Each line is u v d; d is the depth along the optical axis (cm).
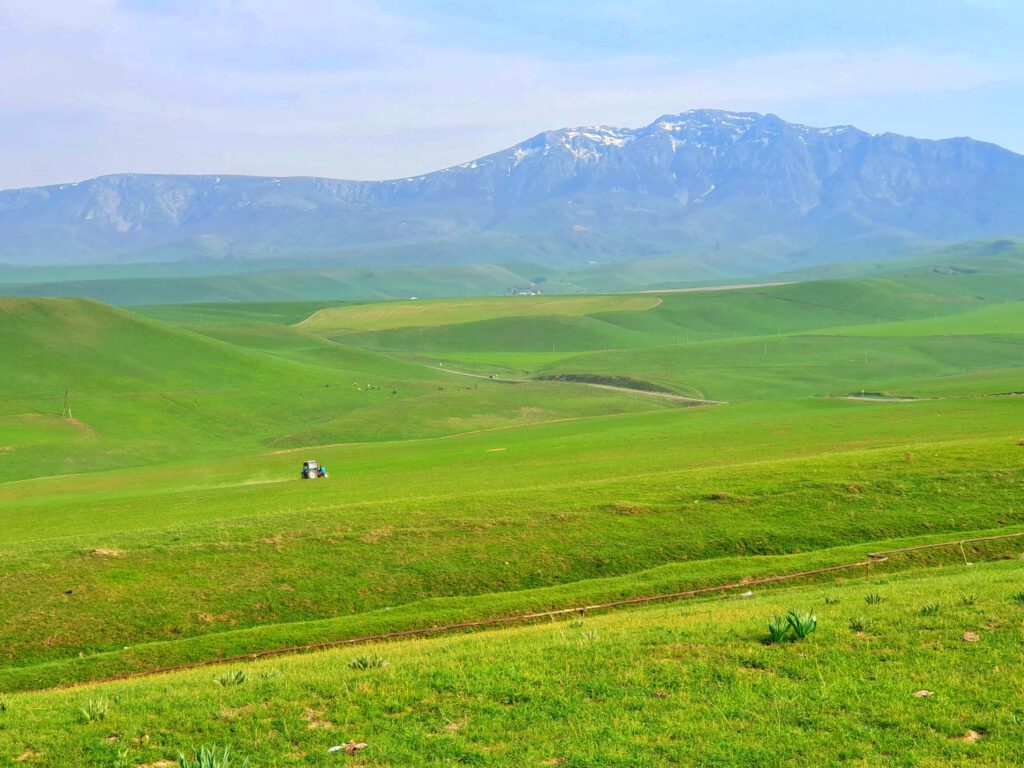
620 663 1927
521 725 1647
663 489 5303
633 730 1596
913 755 1469
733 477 5509
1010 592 2336
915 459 5588
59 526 6450
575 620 2930
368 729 1653
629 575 3988
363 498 6750
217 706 1798
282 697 1830
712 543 4362
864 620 2112
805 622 2038
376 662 2103
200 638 3416
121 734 1688
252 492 7738
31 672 3153
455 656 2122
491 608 3569
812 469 5541
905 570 3644
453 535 4572
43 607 3812
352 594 3947
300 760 1541
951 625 2047
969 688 1705
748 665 1891
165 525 6003
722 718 1631
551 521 4725
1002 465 5234
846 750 1495
